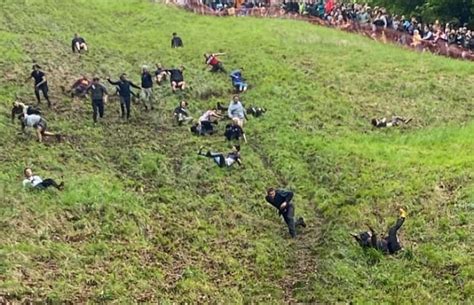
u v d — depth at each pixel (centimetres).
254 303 1859
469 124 3062
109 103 3266
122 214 2197
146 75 3247
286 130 3047
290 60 3909
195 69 3784
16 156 2528
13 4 4553
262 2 5050
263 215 2370
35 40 3909
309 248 2159
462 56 4094
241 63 3859
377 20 4481
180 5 5119
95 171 2531
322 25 4759
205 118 3070
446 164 2544
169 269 1964
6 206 2116
